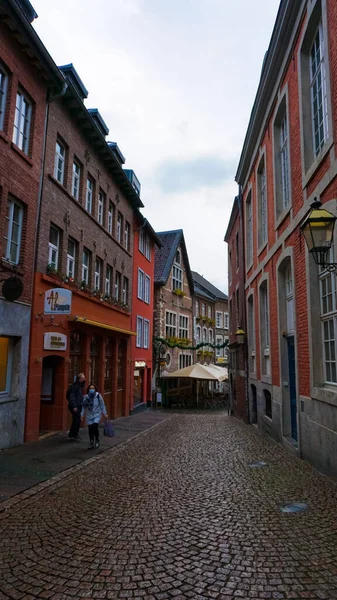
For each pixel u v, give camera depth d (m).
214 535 4.65
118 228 20.78
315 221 6.25
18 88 10.79
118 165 18.31
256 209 15.07
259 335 14.67
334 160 7.12
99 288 17.41
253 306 16.25
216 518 5.21
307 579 3.63
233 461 8.77
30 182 11.05
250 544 4.38
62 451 9.91
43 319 11.65
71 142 14.13
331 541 4.40
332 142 7.20
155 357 31.94
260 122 13.90
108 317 18.12
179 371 32.09
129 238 22.61
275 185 11.80
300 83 9.16
